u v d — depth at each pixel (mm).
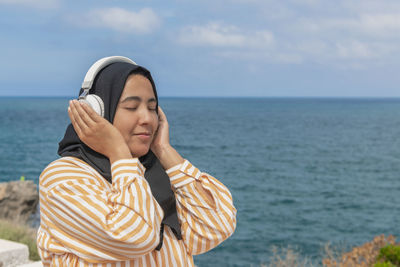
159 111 2160
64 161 1792
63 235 1719
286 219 24172
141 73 1872
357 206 28359
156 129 2107
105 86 1818
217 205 2055
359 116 170750
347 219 24578
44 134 81625
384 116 171875
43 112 173625
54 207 1692
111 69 1845
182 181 2043
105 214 1638
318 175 42062
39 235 1894
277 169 45781
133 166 1754
